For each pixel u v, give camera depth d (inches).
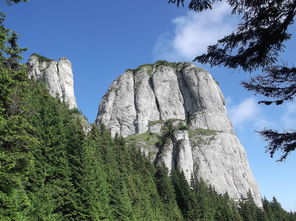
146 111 7445.9
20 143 847.1
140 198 2437.3
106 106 7731.3
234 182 5851.4
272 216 4874.5
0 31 795.4
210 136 6461.6
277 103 321.1
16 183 765.3
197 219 3304.6
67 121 2187.5
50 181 1448.1
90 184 1519.4
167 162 5600.4
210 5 283.4
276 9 266.7
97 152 2536.9
